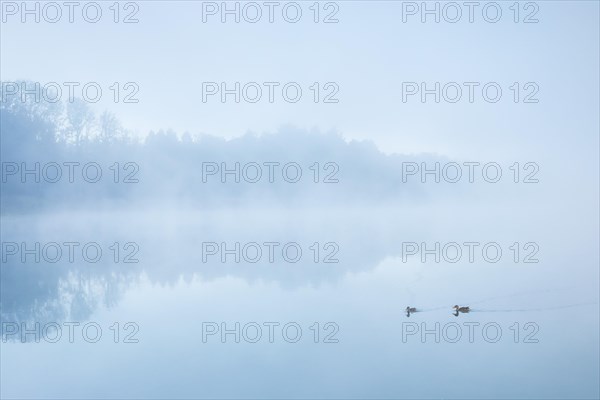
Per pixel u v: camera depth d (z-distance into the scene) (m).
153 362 10.90
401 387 9.09
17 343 12.53
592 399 8.27
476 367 10.00
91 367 10.66
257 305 15.98
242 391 9.16
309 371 10.11
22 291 19.38
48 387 9.56
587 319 13.20
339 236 38.88
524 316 13.71
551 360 10.25
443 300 15.84
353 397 8.73
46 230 47.06
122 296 18.08
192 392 9.20
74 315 15.37
